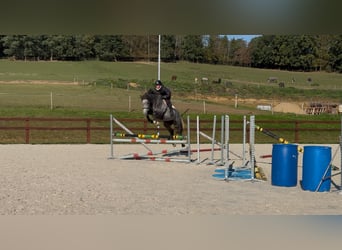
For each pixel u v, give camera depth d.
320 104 31.36
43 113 23.03
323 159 8.23
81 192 7.87
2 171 10.08
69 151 14.47
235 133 20.64
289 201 7.34
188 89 37.44
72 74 42.16
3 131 19.19
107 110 25.42
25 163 11.45
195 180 9.30
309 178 8.29
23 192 7.80
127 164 11.58
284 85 41.78
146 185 8.65
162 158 12.16
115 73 44.00
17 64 44.94
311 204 7.10
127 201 7.20
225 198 7.54
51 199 7.26
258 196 7.75
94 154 13.70
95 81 39.00
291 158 8.74
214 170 10.73
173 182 9.05
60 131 19.77
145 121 17.31
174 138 12.68
